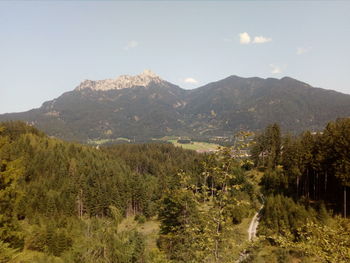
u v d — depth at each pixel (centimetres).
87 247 1931
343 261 975
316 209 4616
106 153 14975
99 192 7681
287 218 3766
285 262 2675
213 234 964
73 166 10306
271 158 7381
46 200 7094
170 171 11606
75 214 7544
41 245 3953
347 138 4447
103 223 2258
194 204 1063
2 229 1681
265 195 5631
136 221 6875
